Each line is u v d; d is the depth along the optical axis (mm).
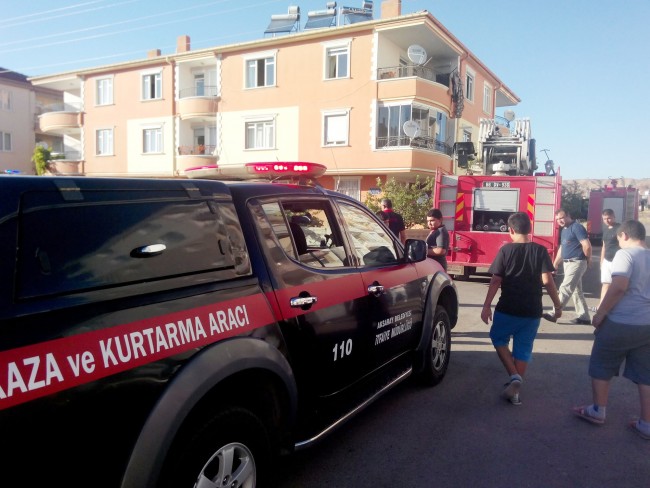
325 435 3248
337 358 3354
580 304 8133
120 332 2002
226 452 2408
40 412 1706
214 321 2414
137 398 2012
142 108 27531
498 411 4531
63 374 1784
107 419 1908
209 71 26500
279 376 2730
